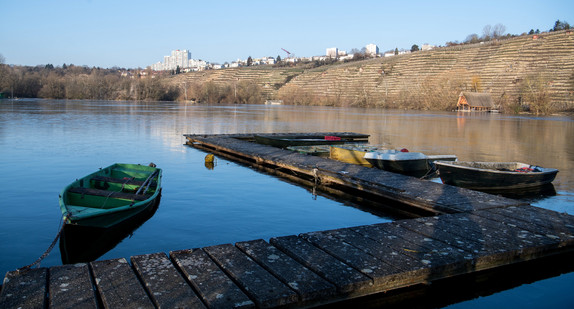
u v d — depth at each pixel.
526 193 15.18
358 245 7.73
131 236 9.80
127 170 14.63
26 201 12.62
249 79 149.75
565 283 7.65
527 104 80.44
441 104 90.69
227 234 10.05
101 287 5.90
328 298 6.05
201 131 37.09
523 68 95.44
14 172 16.92
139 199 10.59
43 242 9.29
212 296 5.70
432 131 40.84
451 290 7.31
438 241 8.07
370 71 127.31
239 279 6.20
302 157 19.97
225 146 23.80
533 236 8.48
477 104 84.50
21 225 10.40
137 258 6.88
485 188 15.29
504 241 8.12
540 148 28.20
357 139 31.11
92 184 12.67
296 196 14.27
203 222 10.97
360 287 6.25
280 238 8.03
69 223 8.55
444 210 11.12
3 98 111.25
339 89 120.94
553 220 9.72
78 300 5.52
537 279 7.81
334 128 43.16
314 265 6.76
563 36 102.50
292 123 49.19
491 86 93.81
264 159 20.09
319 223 11.21
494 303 6.92
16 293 5.65
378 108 100.38
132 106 85.50
